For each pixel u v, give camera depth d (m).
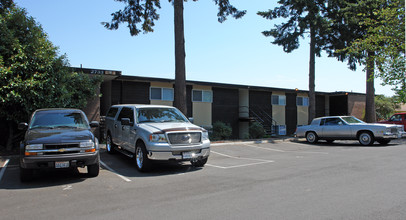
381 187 6.14
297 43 20.70
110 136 11.20
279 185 6.44
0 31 9.96
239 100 24.66
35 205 5.08
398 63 13.81
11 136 11.32
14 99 9.77
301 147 15.23
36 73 10.27
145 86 18.34
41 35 11.24
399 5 14.23
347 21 19.44
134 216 4.46
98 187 6.40
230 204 5.04
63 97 11.26
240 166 9.20
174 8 14.34
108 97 17.58
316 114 28.62
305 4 18.78
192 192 5.92
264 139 17.89
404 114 20.03
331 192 5.77
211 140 17.31
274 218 4.30
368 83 23.80
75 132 7.31
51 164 6.55
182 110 13.95
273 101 25.48
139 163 8.33
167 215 4.49
